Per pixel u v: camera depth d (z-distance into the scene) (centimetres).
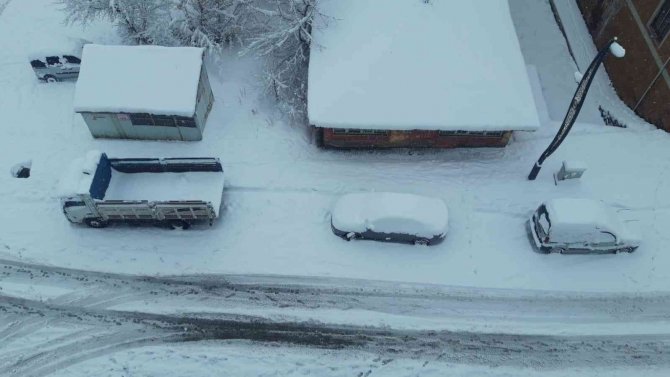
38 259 2269
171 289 2212
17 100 2695
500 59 2567
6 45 2891
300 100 2683
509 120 2433
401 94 2458
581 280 2275
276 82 2578
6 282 2211
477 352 2097
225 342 2094
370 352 2083
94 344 2081
